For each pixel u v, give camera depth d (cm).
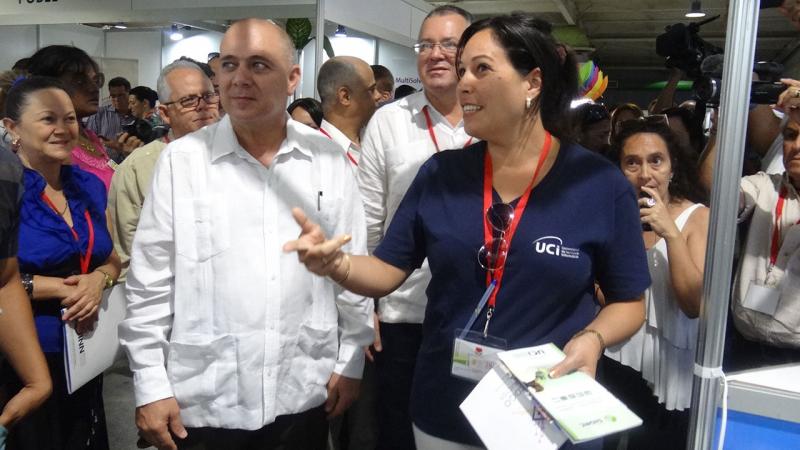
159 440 150
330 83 279
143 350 150
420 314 198
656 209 164
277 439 159
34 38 447
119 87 446
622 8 909
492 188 123
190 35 466
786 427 98
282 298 152
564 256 115
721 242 97
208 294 149
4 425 148
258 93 148
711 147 197
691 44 196
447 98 193
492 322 119
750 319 162
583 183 118
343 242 113
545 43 117
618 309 120
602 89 327
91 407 196
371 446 235
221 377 149
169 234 151
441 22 188
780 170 199
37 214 176
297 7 362
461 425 124
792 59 1019
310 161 161
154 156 237
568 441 115
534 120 121
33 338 153
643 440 183
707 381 100
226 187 151
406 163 193
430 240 126
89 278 182
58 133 180
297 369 157
